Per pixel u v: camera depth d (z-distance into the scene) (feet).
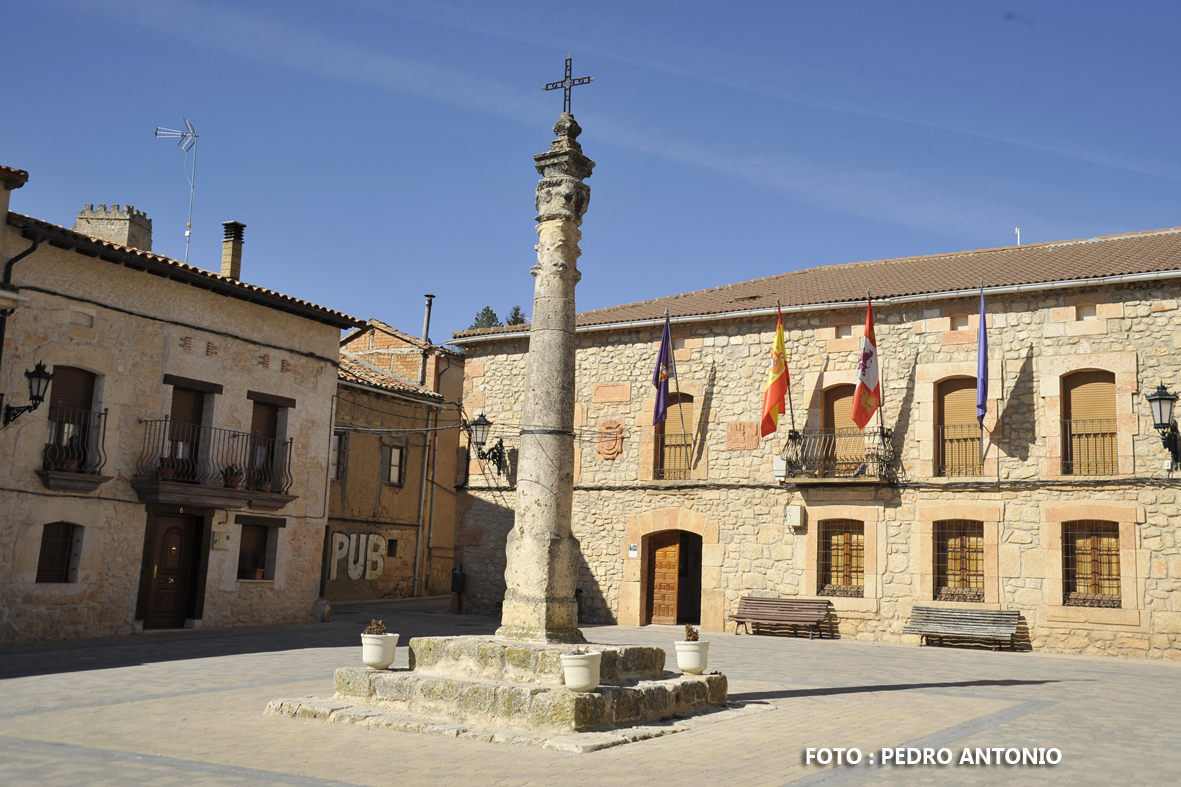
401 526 90.89
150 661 40.83
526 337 74.64
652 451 68.80
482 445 73.20
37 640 48.21
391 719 26.55
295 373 63.16
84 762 21.50
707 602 65.36
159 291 55.11
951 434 60.18
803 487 63.21
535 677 27.50
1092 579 55.72
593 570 69.72
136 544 53.31
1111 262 59.31
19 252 48.16
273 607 60.80
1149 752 24.08
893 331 62.28
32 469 48.39
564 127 32.55
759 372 66.39
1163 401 52.65
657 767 21.86
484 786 19.77
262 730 25.84
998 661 48.98
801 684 37.47
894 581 59.88
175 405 56.08
